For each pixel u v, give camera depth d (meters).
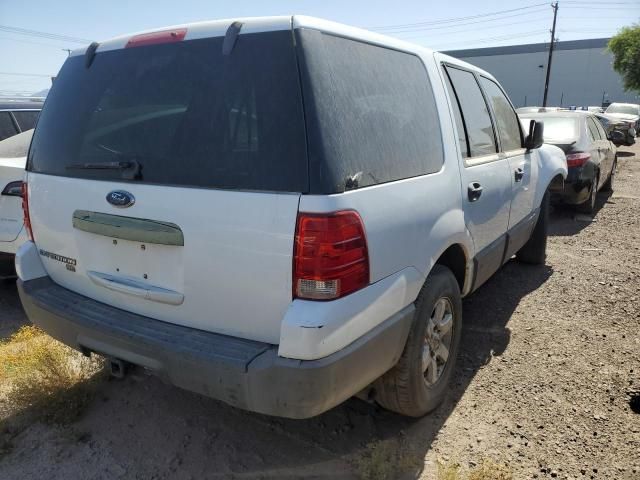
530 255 5.46
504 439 2.78
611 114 23.97
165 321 2.41
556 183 5.60
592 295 4.71
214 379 2.13
